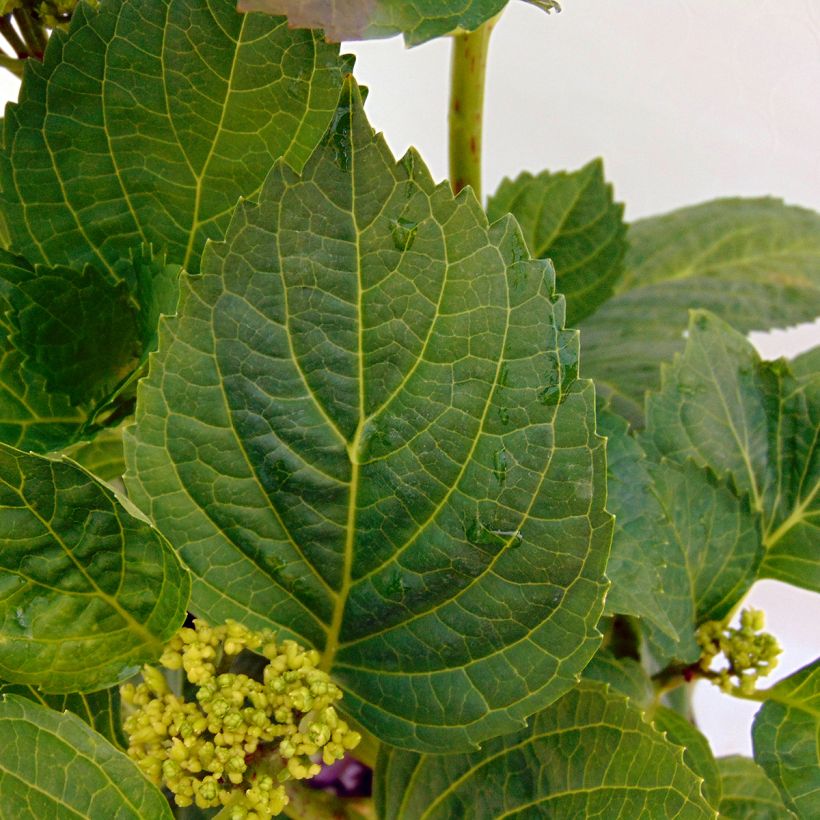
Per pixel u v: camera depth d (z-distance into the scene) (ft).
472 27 0.91
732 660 1.23
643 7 1.83
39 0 1.12
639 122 1.95
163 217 1.08
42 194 1.06
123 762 0.91
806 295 1.81
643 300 1.79
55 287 1.08
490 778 1.03
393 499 0.94
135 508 0.91
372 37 0.90
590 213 1.54
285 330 0.91
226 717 0.91
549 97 1.95
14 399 1.11
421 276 0.89
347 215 0.88
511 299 0.88
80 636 0.95
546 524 0.90
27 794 0.88
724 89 1.89
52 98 1.01
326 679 0.95
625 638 1.30
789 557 1.30
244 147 1.04
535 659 0.93
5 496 0.90
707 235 1.87
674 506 1.20
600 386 1.60
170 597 0.95
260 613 0.98
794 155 1.93
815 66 1.84
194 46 0.99
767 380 1.31
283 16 0.97
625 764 0.97
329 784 1.57
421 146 2.02
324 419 0.93
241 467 0.94
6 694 0.90
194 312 0.90
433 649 0.96
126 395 1.13
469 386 0.90
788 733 1.20
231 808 0.93
